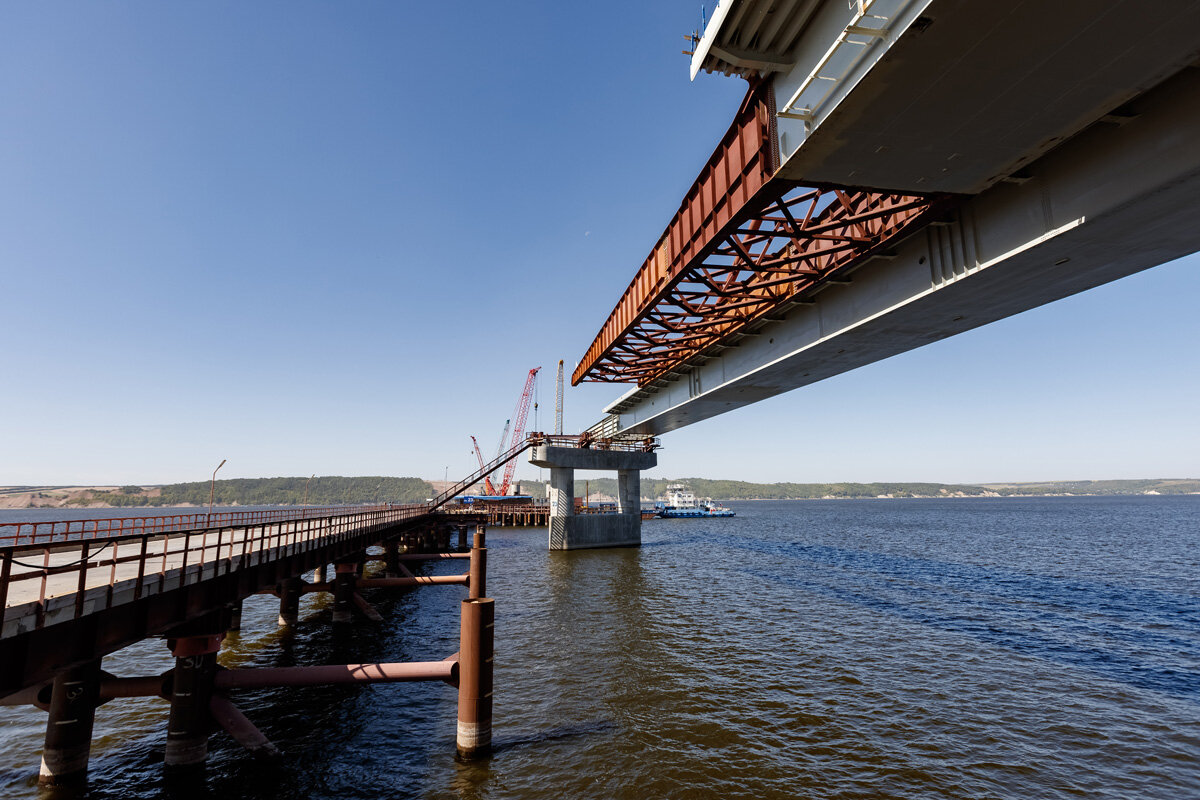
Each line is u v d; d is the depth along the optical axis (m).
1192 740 16.84
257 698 20.55
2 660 9.55
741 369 33.66
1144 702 19.75
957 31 9.29
